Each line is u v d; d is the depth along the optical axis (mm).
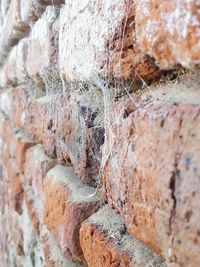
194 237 112
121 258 166
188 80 131
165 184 122
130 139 145
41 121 313
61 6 264
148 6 132
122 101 162
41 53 298
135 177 141
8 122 545
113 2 160
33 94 369
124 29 154
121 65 158
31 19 324
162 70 142
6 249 563
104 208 196
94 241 190
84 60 193
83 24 193
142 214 137
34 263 371
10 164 510
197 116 113
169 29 122
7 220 547
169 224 121
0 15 537
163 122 124
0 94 647
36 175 336
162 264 147
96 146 199
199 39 111
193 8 111
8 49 491
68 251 233
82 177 218
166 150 122
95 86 194
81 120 212
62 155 254
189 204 113
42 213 314
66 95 240
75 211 221
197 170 111
